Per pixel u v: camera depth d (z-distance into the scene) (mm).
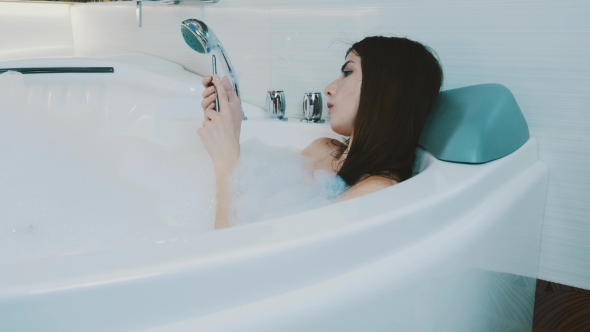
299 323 459
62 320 391
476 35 1110
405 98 927
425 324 585
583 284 1059
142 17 1819
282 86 1478
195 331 421
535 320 1038
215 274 436
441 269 584
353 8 1285
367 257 532
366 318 507
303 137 1292
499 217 728
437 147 889
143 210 922
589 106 996
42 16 1989
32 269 413
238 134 1045
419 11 1181
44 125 1072
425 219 598
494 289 764
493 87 968
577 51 991
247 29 1517
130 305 408
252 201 925
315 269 491
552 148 1049
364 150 940
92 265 421
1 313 377
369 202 600
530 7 1028
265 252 458
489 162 827
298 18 1393
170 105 1427
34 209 861
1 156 961
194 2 1617
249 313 445
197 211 1025
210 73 1660
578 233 1046
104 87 1553
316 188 978
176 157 1146
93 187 966
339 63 1334
